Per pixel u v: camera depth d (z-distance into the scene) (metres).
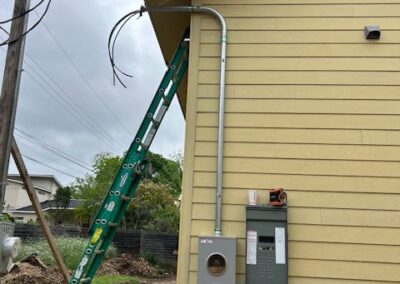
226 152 4.04
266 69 4.23
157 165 27.38
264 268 3.68
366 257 3.74
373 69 4.17
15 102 5.36
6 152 5.13
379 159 3.96
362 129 4.04
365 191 3.89
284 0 4.40
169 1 4.57
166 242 18.06
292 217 3.86
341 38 4.27
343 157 3.98
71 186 35.81
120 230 18.03
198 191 3.96
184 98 6.92
